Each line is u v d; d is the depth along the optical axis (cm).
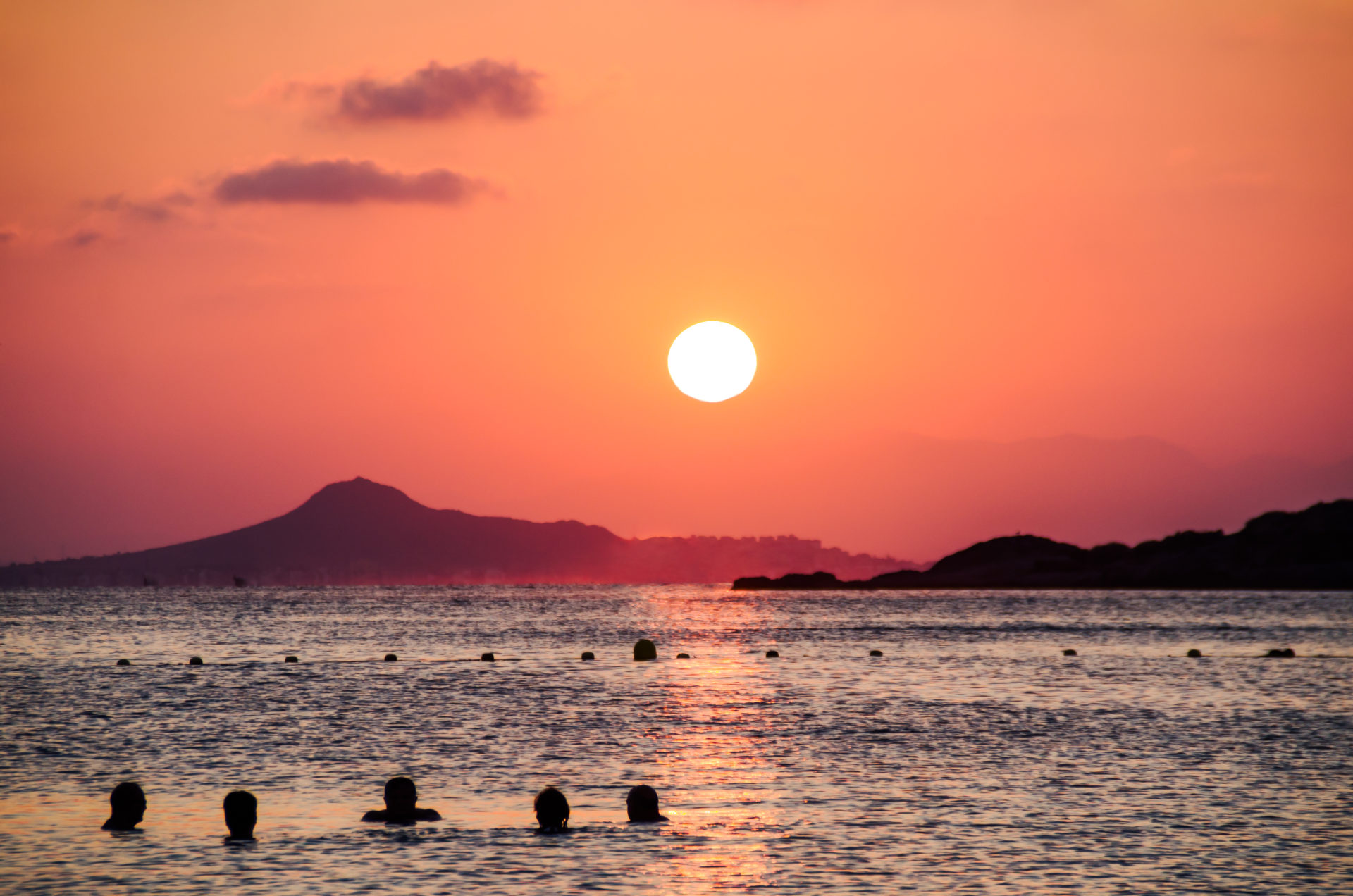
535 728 7862
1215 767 6172
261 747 7000
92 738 7419
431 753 6762
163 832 4753
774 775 6003
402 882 4031
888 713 8638
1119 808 5153
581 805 5262
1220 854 4356
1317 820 4906
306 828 4819
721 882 4031
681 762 6406
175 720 8362
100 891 3938
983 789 5597
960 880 4044
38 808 5225
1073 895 3878
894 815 5031
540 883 4012
